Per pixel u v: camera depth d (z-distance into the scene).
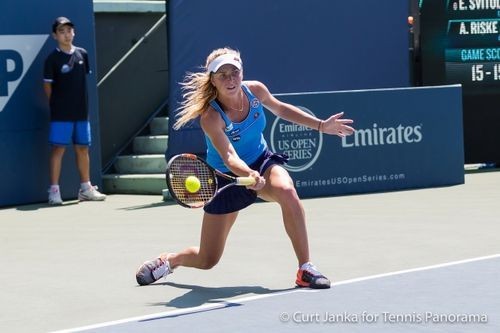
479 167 23.45
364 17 21.59
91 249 14.26
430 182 19.97
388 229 14.96
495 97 22.52
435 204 17.52
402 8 21.94
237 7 20.16
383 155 19.58
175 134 19.62
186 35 19.58
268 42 20.59
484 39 22.41
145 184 20.69
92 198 20.00
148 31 23.33
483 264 11.93
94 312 10.23
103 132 22.17
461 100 20.20
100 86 22.16
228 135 10.73
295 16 20.86
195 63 19.70
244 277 11.77
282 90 20.83
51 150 19.69
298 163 18.91
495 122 22.56
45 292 11.41
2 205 19.70
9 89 19.66
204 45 19.78
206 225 10.89
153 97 23.38
